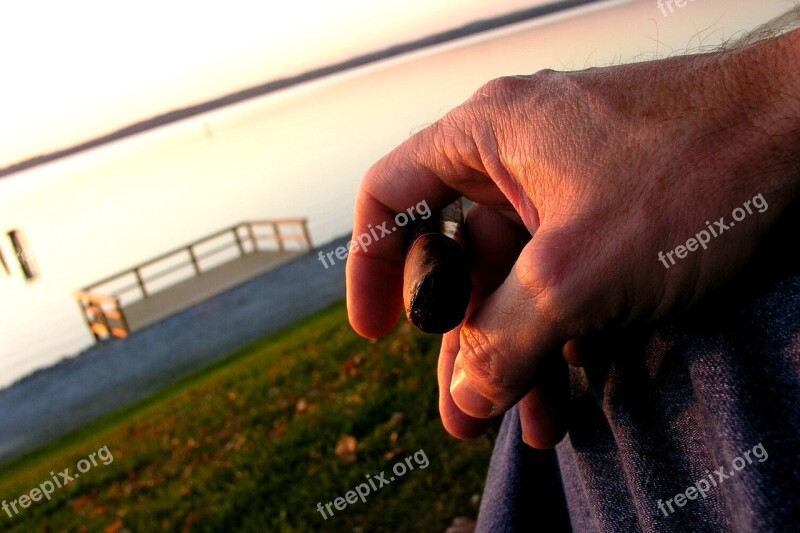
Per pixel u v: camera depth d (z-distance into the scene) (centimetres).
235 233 2839
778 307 70
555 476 140
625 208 74
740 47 77
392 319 132
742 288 73
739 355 71
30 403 1859
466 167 103
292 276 2236
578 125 81
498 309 84
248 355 1191
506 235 122
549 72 94
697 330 76
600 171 77
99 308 2338
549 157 82
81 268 4069
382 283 124
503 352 85
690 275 73
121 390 1688
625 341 92
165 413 712
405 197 112
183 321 2147
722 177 71
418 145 107
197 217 4600
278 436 472
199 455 514
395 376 480
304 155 5519
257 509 375
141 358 1919
